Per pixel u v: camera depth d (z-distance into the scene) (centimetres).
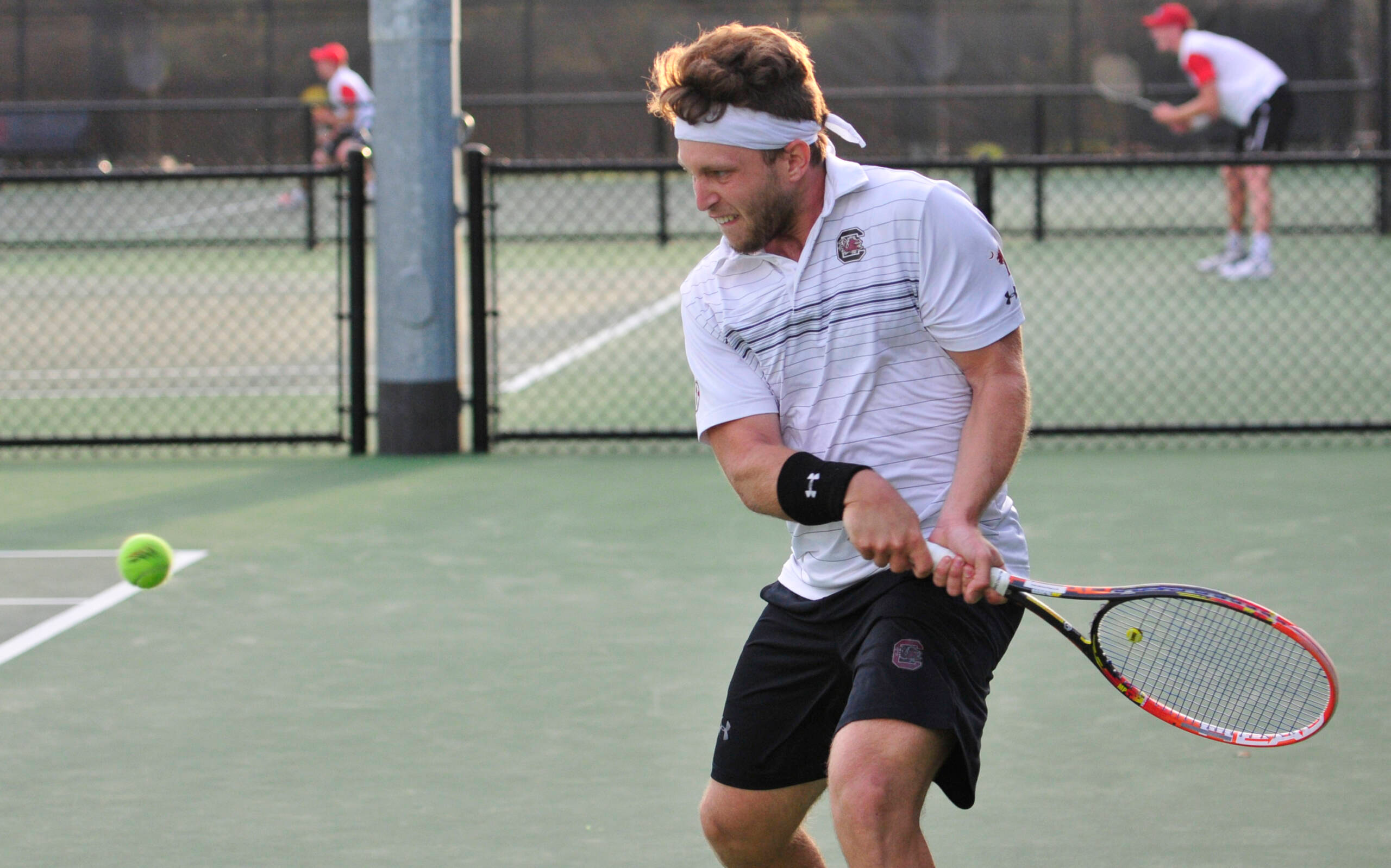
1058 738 1199
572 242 5116
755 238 792
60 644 1458
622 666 1375
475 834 1049
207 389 2914
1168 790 1105
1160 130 7012
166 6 7119
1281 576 1611
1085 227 5216
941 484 804
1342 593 1548
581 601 1572
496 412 2331
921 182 798
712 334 825
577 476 2158
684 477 2142
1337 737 1190
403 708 1284
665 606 1548
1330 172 6562
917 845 720
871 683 746
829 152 806
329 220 5791
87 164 6906
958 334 788
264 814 1086
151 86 7144
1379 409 2522
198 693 1325
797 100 767
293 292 4150
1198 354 3067
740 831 849
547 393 2783
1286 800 1084
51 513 1981
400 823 1069
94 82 7144
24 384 2984
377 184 2250
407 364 2289
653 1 7069
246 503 2022
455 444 2325
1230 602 752
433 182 2250
